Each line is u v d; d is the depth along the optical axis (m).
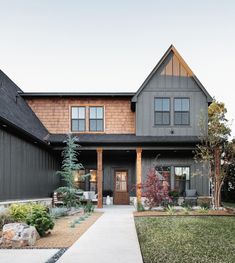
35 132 18.42
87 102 22.78
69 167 19.11
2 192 13.80
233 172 24.48
